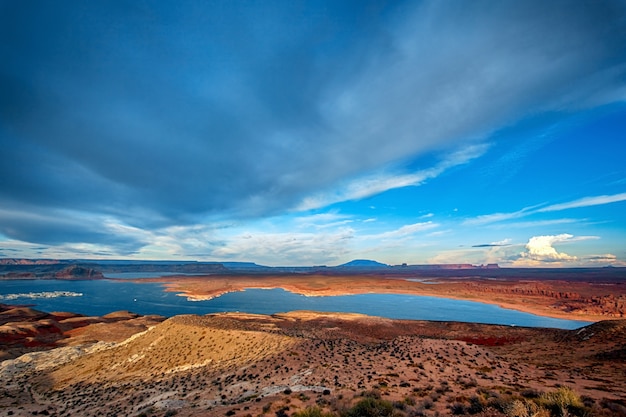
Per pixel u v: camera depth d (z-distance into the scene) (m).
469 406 17.31
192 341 57.66
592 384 23.44
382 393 21.75
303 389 25.44
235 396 28.27
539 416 14.98
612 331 51.81
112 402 36.72
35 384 54.47
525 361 41.25
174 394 33.72
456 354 35.06
